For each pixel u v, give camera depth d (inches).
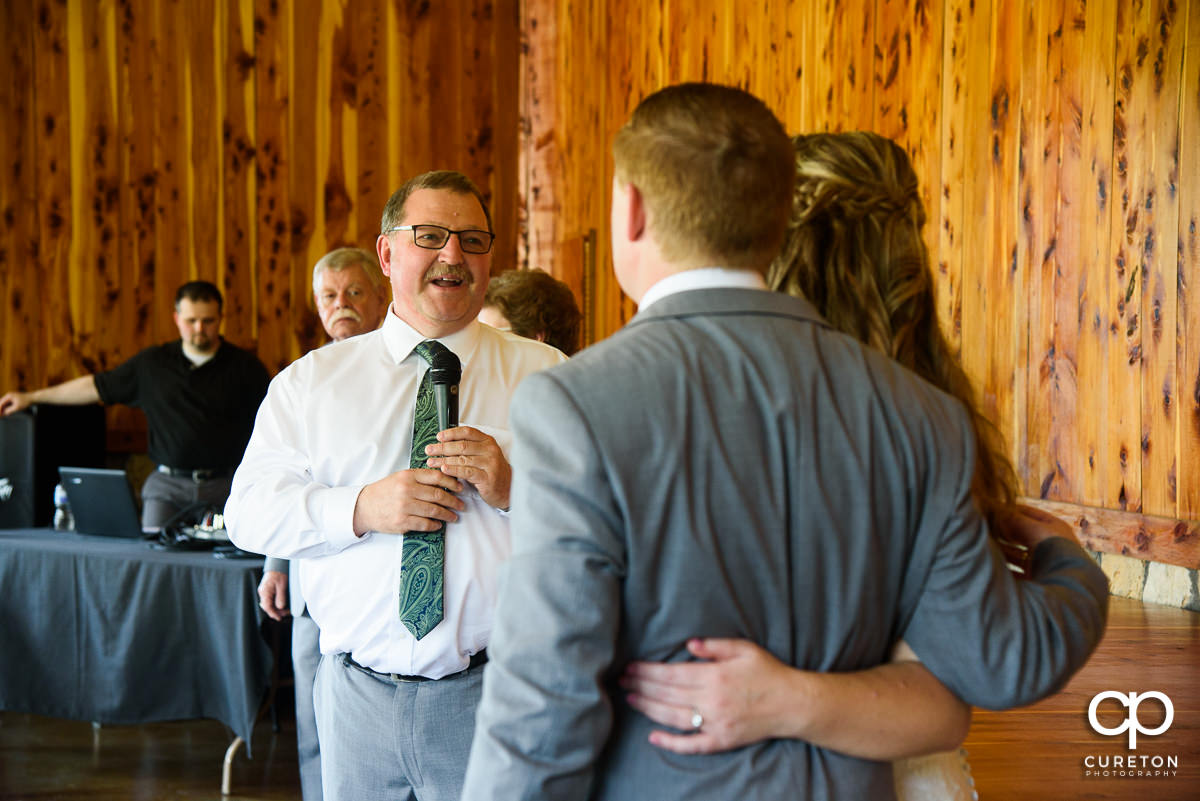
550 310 108.5
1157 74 139.1
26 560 157.5
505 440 85.1
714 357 40.6
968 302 175.9
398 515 76.4
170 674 150.1
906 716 39.7
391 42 307.0
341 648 79.9
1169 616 137.3
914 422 41.3
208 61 291.6
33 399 225.8
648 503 38.2
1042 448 161.9
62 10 282.8
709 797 38.9
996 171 167.8
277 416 85.1
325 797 82.0
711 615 38.8
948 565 40.6
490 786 37.0
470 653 78.0
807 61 208.7
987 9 167.3
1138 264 143.2
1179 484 137.9
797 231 48.9
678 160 42.1
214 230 292.8
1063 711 103.0
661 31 264.8
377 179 306.7
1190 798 81.6
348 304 147.4
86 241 285.4
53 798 148.6
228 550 152.9
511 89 318.0
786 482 39.7
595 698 37.0
